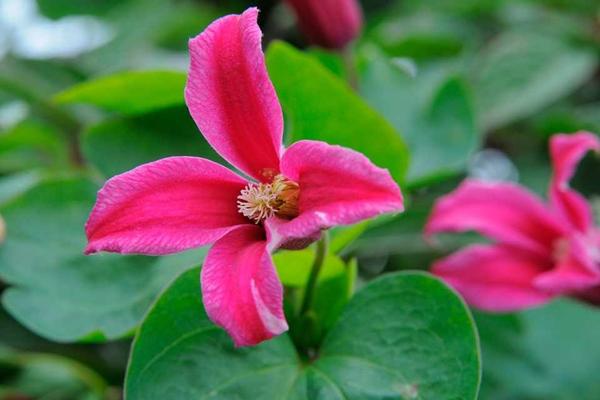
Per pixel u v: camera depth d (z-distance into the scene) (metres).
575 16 0.64
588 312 0.53
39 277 0.46
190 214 0.40
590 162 0.59
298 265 0.43
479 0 0.65
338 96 0.45
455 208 0.49
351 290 0.44
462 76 0.59
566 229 0.48
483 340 0.52
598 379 0.52
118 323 0.45
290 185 0.41
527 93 0.59
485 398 0.51
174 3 0.70
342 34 0.52
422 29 0.67
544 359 0.52
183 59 0.61
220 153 0.41
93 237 0.40
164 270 0.46
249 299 0.38
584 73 0.59
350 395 0.42
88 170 0.55
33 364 0.52
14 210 0.47
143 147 0.49
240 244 0.40
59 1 0.69
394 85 0.54
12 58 0.62
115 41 0.65
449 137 0.52
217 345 0.42
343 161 0.39
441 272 0.49
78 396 0.52
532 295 0.48
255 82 0.40
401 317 0.43
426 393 0.42
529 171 0.59
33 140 0.56
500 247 0.49
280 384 0.42
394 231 0.53
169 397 0.41
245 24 0.40
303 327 0.44
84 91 0.48
